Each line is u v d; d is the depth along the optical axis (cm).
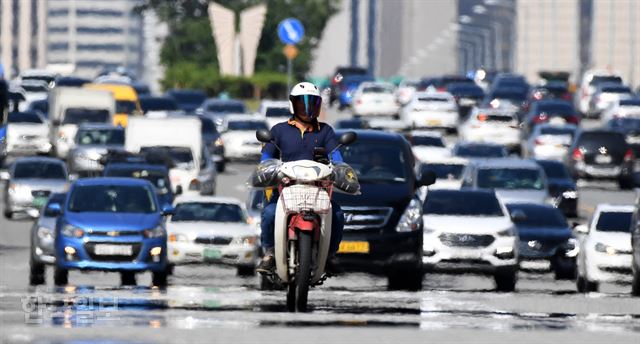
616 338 3061
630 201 14312
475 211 7675
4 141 16125
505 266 7362
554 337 3062
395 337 3016
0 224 12600
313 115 3703
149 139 13400
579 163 15238
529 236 8512
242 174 17125
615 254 7506
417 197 6166
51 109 17988
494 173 11344
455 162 13088
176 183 13025
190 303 4325
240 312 3881
